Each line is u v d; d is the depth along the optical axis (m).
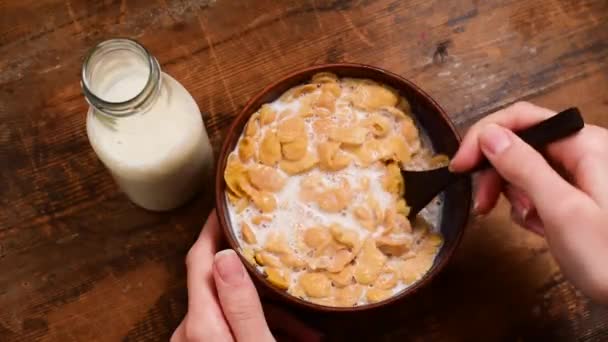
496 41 0.69
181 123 0.60
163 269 0.65
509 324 0.64
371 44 0.69
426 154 0.62
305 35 0.69
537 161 0.54
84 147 0.67
